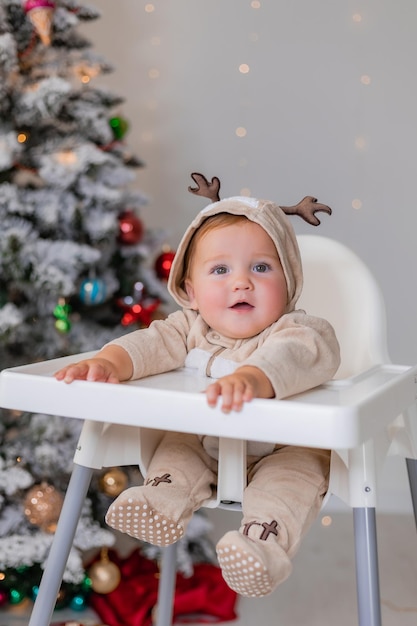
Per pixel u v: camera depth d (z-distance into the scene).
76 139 1.83
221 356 1.06
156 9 2.41
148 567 1.88
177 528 1.00
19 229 1.70
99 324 1.94
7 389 0.92
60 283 1.71
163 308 2.15
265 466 1.04
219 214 1.10
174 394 0.84
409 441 1.12
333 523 2.33
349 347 1.27
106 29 2.41
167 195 2.44
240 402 0.81
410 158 2.37
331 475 0.99
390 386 0.91
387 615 1.68
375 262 2.39
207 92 2.42
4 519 1.71
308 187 2.40
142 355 1.03
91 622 1.68
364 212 2.39
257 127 2.41
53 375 0.94
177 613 1.70
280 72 2.39
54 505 1.67
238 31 2.39
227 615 1.69
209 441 1.08
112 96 1.93
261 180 2.42
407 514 2.39
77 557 1.65
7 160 1.69
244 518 0.99
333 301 1.30
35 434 1.73
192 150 2.43
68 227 1.83
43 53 1.87
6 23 1.79
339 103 2.38
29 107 1.75
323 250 1.33
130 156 2.01
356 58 2.36
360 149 2.38
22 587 1.71
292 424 0.79
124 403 0.86
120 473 1.75
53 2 1.79
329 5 2.36
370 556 0.90
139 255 1.93
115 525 1.00
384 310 1.28
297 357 0.95
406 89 2.35
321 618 1.68
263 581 0.87
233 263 1.06
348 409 0.78
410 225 2.38
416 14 2.33
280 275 1.07
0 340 1.68
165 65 2.42
